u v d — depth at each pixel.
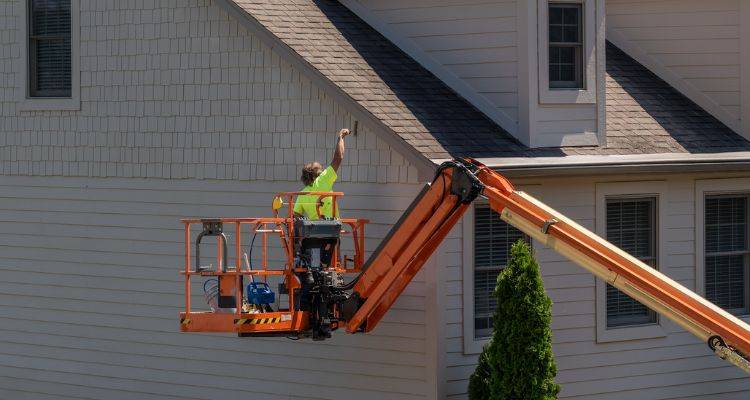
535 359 47.03
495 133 54.25
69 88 60.88
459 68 56.62
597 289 54.62
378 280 45.88
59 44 61.16
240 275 45.53
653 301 36.53
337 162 48.00
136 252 58.28
